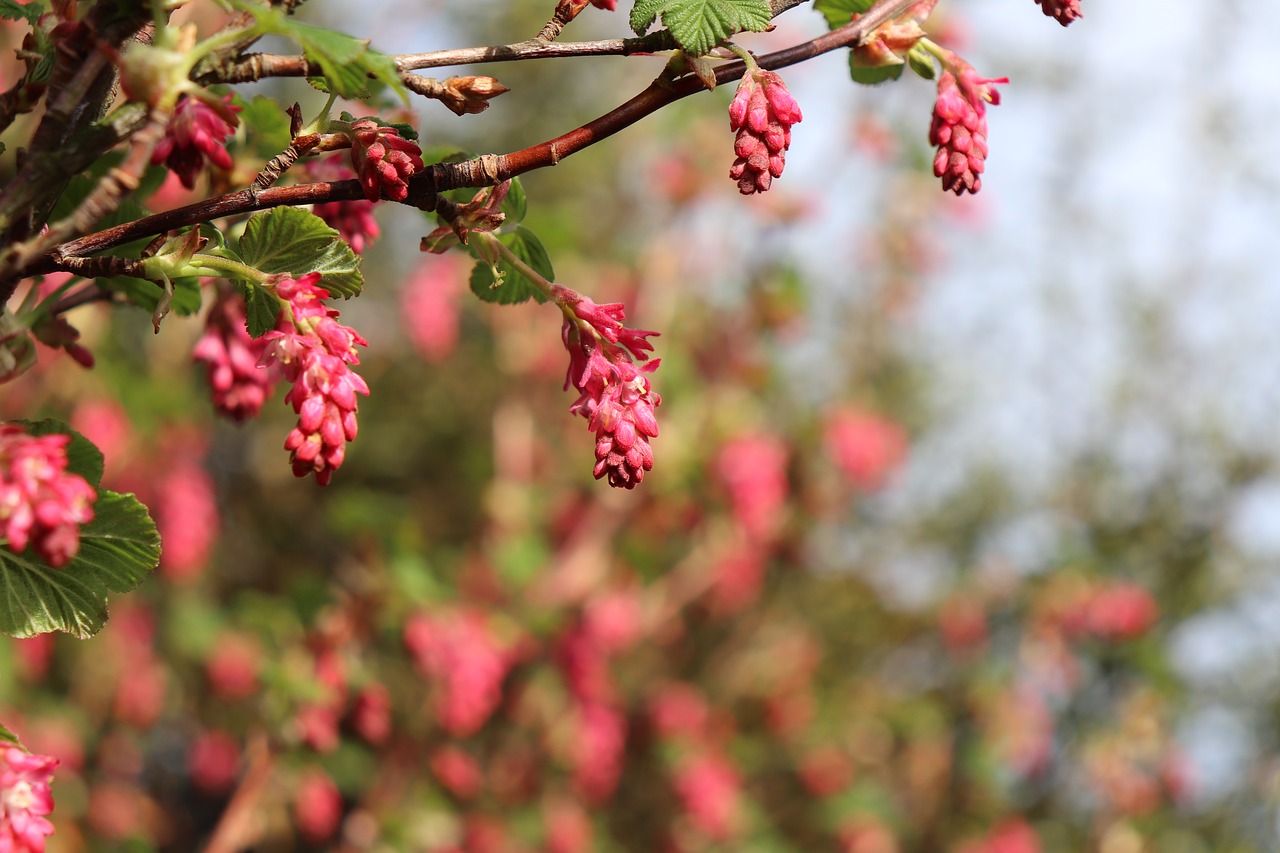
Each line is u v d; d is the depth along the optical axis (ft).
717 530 23.12
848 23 6.15
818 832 26.32
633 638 22.71
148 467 21.13
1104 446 29.50
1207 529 27.99
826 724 27.17
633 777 24.97
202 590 25.12
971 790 26.21
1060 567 25.88
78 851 20.18
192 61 4.33
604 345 5.27
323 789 16.76
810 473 25.05
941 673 29.58
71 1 4.59
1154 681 24.27
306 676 14.58
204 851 14.55
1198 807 26.58
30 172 4.45
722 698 27.04
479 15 30.53
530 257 6.52
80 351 6.58
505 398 23.85
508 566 20.02
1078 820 25.86
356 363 4.82
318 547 27.94
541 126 30.68
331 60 4.59
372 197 4.98
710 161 23.35
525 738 21.79
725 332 23.63
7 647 19.39
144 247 6.31
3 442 4.02
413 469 29.45
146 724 23.25
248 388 7.16
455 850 19.95
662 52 5.18
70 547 3.98
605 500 22.21
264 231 5.09
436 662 16.63
